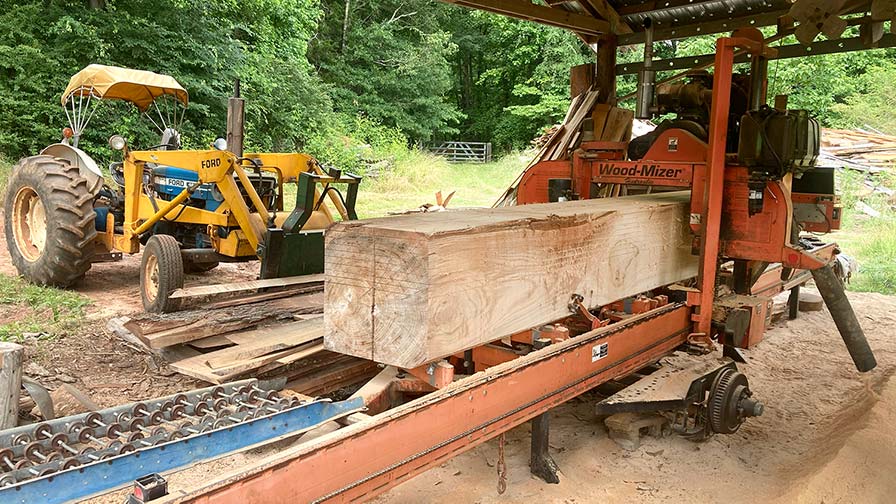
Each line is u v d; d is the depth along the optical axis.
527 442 4.08
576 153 5.10
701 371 4.09
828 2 3.80
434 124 31.64
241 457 3.60
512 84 37.44
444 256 2.61
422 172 21.61
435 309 2.59
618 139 7.80
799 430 4.57
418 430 2.55
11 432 2.61
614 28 7.96
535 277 3.15
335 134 21.77
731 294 4.73
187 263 7.80
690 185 4.48
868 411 4.22
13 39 14.51
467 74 40.19
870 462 3.44
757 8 7.54
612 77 8.09
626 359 3.75
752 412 4.04
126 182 6.89
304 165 6.93
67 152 7.27
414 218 3.08
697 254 4.39
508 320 3.02
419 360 2.59
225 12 18.59
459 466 3.75
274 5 20.23
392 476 2.47
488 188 21.56
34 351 4.99
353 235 2.74
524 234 3.06
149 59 16.55
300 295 5.43
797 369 5.90
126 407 2.92
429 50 31.17
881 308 8.09
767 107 4.20
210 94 17.33
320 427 3.01
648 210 4.10
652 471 3.86
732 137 4.84
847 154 18.58
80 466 2.29
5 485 2.19
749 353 6.31
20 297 6.36
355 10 31.58
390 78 30.48
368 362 4.44
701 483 3.72
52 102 14.59
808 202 5.49
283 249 5.70
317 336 4.19
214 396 3.12
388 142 24.92
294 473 2.14
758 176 4.13
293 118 20.36
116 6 16.45
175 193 6.91
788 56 7.11
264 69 19.66
